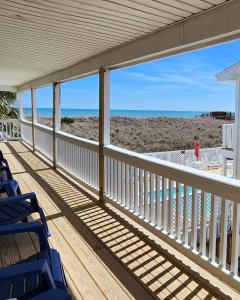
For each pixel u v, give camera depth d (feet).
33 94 29.71
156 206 10.63
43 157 26.35
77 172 18.25
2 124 37.73
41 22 9.42
